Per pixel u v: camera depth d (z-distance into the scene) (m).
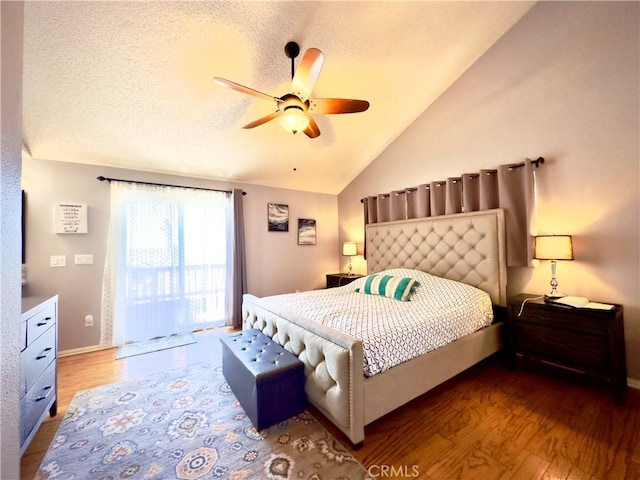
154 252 3.46
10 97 0.64
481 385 2.26
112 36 1.98
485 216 2.79
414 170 3.73
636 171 2.13
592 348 2.01
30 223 2.85
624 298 2.19
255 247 4.33
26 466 1.47
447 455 1.51
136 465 1.48
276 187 4.56
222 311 3.96
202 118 2.84
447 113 3.33
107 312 3.20
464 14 2.48
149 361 2.82
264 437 1.68
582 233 2.39
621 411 1.86
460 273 3.00
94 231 3.15
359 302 2.62
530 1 2.57
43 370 1.75
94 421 1.85
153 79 2.34
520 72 2.73
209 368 2.65
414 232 3.48
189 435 1.71
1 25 0.61
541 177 2.61
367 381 1.59
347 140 3.80
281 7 2.03
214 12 1.96
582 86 2.37
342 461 1.48
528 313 2.35
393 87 3.10
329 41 2.38
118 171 3.31
